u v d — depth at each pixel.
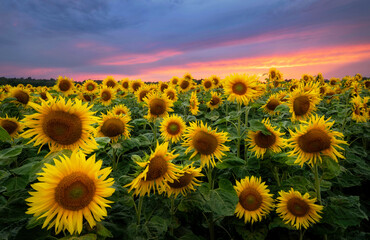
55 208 1.80
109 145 4.08
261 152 3.70
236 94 4.45
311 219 2.88
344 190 4.70
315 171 3.06
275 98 5.87
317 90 4.39
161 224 2.48
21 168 2.30
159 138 5.04
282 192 3.02
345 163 4.76
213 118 6.48
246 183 3.17
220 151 3.19
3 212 2.07
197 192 2.95
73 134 2.29
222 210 2.61
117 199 2.22
